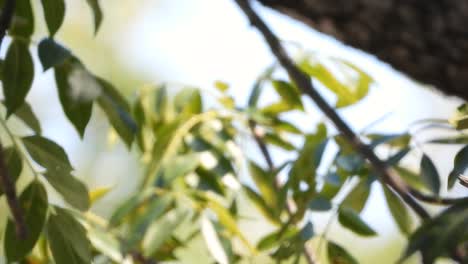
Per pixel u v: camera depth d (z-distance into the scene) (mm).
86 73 1604
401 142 1729
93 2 1638
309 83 1712
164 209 1776
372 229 1735
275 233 1793
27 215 1630
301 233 1686
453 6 1411
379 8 1422
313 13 1450
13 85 1589
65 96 1598
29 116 1663
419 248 1415
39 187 1632
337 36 1452
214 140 1885
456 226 1411
